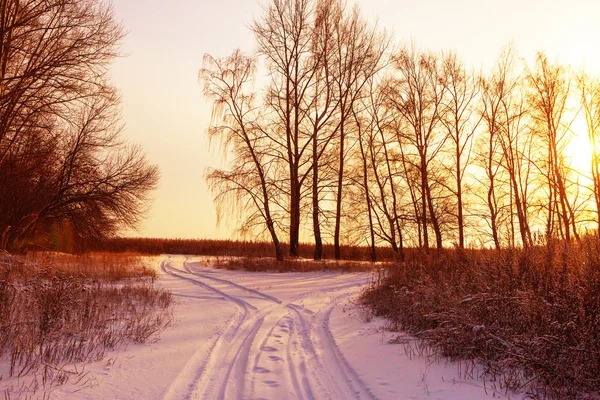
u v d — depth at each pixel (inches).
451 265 494.3
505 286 318.7
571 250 335.6
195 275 940.0
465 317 294.0
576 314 251.1
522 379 234.7
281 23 1222.9
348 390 239.1
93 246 1240.2
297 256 1259.2
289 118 1213.1
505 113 1254.3
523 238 433.1
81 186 1088.8
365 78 1267.2
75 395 215.6
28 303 351.6
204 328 398.6
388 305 462.0
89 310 372.5
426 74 1244.5
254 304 562.9
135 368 267.1
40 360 261.3
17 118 850.8
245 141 1195.3
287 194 1222.3
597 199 1204.5
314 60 1224.2
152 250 1838.1
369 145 1307.8
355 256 1592.0
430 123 1240.8
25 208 936.9
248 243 1831.9
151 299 523.2
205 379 253.9
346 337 366.9
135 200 1146.7
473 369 261.7
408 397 221.8
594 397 211.5
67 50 840.3
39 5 820.0
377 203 1307.8
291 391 236.5
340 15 1243.2
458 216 1232.2
